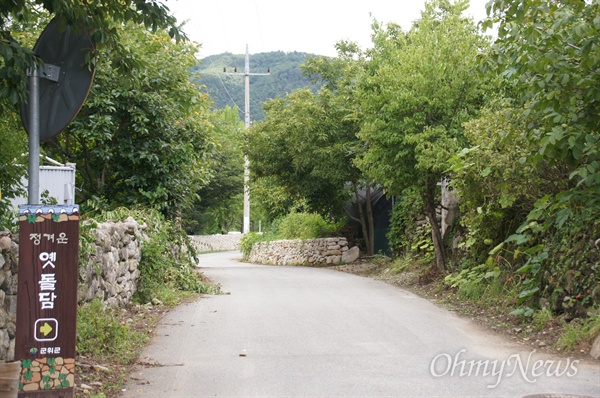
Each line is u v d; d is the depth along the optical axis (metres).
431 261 16.20
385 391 5.82
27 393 4.81
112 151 15.84
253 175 25.31
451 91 13.32
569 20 6.93
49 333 4.85
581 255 8.45
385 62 15.71
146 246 11.99
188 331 8.68
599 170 7.46
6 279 5.86
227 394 5.75
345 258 24.12
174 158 15.93
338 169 22.00
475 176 10.37
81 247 7.70
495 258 11.45
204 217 47.59
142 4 7.14
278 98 25.31
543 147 7.32
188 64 16.73
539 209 9.30
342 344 7.84
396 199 20.95
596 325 7.31
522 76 7.61
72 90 5.50
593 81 7.10
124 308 10.27
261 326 9.07
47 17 10.52
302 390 5.86
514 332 8.54
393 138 13.46
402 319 9.66
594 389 5.86
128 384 6.05
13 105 6.44
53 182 10.70
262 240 34.25
